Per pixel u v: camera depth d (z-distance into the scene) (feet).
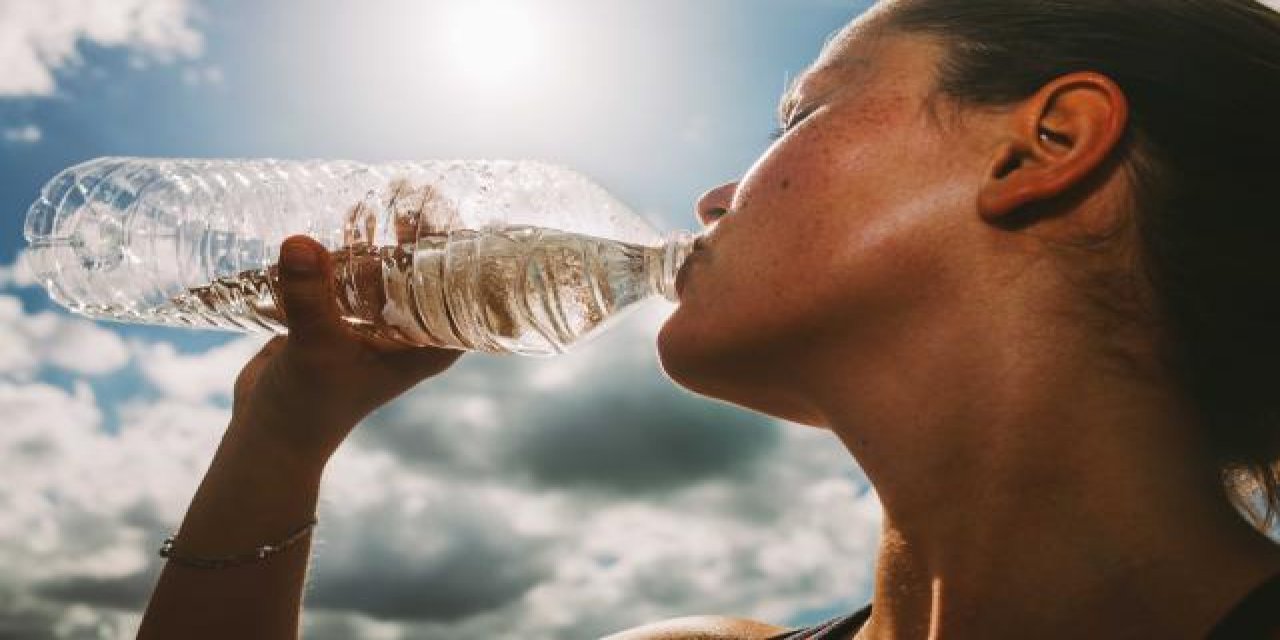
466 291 2.02
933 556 1.51
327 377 2.00
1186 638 1.37
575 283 2.05
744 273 1.61
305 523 2.01
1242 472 1.61
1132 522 1.42
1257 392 1.50
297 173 2.35
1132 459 1.44
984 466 1.48
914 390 1.52
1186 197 1.49
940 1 1.66
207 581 1.95
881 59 1.64
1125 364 1.47
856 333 1.55
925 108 1.58
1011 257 1.50
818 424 1.69
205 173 2.44
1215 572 1.39
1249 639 1.30
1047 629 1.42
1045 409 1.46
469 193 2.18
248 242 2.37
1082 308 1.48
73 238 2.49
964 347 1.50
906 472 1.53
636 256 2.07
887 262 1.52
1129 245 1.49
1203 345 1.48
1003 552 1.46
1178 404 1.47
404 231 2.05
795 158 1.61
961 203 1.52
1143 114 1.52
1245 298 1.49
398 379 2.07
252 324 2.23
